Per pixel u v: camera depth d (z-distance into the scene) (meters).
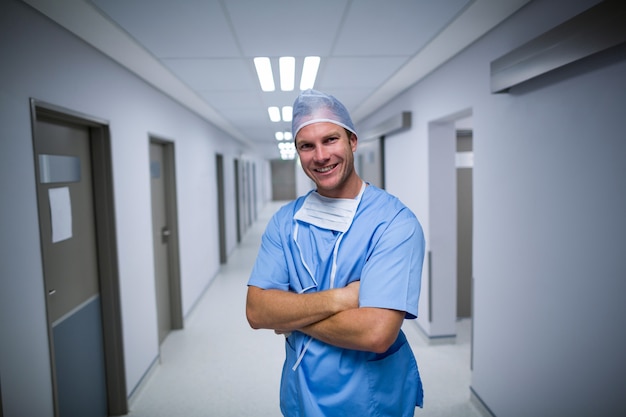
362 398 0.84
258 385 2.51
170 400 2.36
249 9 1.60
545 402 1.55
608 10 1.10
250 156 10.11
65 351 1.80
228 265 5.95
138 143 2.53
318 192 0.95
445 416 2.10
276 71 2.58
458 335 3.17
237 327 3.51
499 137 1.84
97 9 1.52
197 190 4.27
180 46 2.00
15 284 1.33
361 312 0.79
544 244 1.52
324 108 0.85
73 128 1.88
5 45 1.29
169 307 3.44
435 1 1.57
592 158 1.26
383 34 1.94
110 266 2.12
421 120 2.94
